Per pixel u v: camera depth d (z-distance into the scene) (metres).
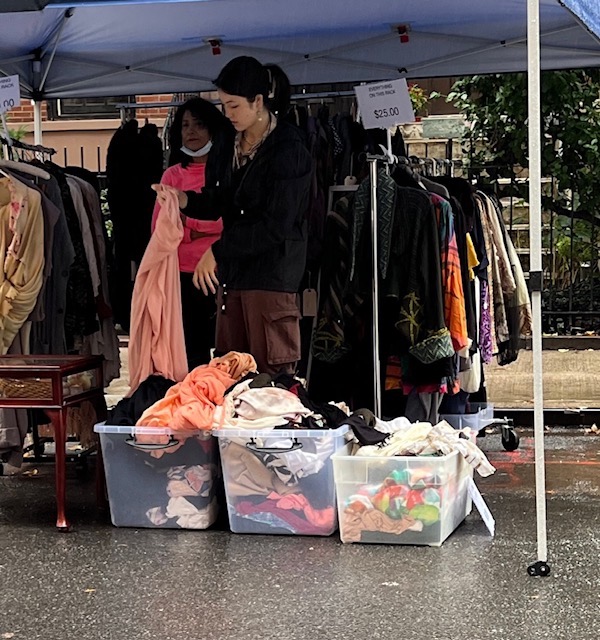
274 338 5.77
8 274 5.98
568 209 10.81
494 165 10.63
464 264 6.31
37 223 6.05
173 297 5.77
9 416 6.07
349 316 6.19
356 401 6.33
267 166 5.64
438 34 7.36
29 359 5.68
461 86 10.54
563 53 7.53
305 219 5.81
